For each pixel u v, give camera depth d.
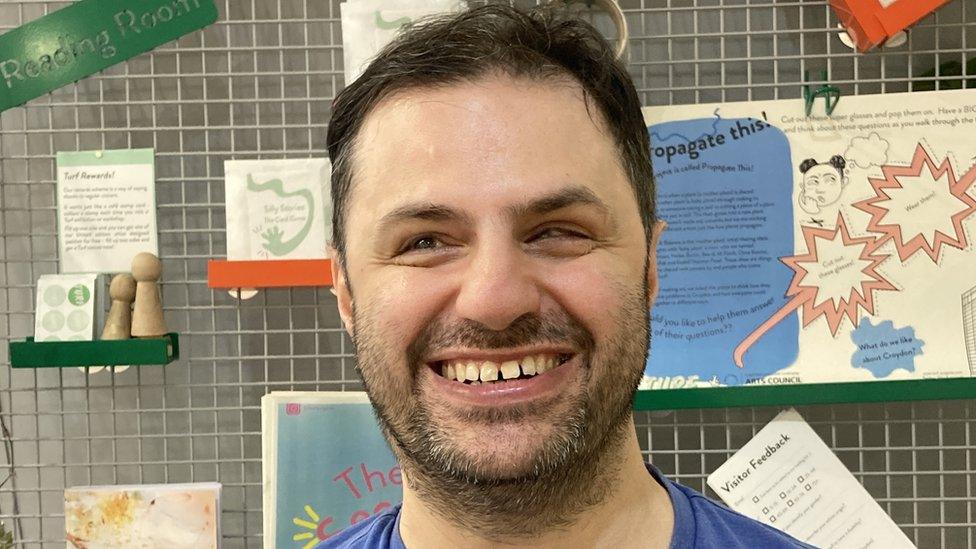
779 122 1.16
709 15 1.23
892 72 1.21
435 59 0.71
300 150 1.22
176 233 1.26
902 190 1.14
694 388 1.13
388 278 0.72
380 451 1.17
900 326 1.14
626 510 0.76
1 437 1.27
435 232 0.70
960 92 1.14
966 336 1.13
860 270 1.15
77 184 1.20
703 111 1.16
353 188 0.76
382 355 0.72
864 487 1.21
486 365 0.70
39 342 1.15
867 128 1.15
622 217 0.72
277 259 1.16
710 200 1.16
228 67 1.26
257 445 1.28
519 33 0.72
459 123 0.69
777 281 1.16
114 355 1.14
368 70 0.77
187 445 1.29
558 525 0.72
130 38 1.19
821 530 1.14
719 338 1.16
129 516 1.17
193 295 1.27
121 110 1.27
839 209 1.15
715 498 1.24
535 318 0.68
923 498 1.16
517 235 0.69
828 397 1.12
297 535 1.15
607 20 1.21
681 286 1.16
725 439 1.24
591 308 0.69
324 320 1.27
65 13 1.18
